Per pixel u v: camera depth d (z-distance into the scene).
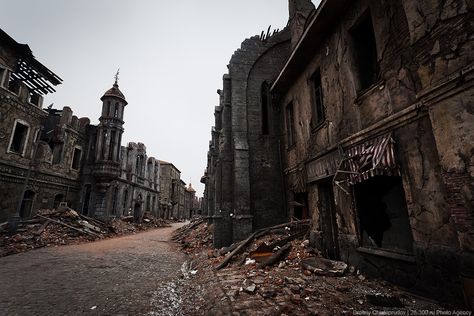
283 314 3.35
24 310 4.26
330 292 4.09
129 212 25.80
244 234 9.70
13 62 16.28
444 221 3.47
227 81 11.84
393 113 4.51
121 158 24.25
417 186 3.94
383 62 4.83
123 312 4.17
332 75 6.75
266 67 12.27
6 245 10.73
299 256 6.55
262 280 4.92
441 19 3.47
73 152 20.86
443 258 3.43
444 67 3.39
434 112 3.54
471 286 2.94
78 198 21.19
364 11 5.53
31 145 16.66
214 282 5.22
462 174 3.12
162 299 4.85
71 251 10.70
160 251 11.44
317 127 7.51
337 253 6.78
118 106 22.62
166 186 42.62
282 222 10.40
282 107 11.21
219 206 10.68
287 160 10.54
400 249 4.46
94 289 5.50
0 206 14.15
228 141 11.14
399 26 4.46
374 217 5.14
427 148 3.80
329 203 7.32
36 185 16.83
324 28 6.93
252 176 10.70
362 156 5.08
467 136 3.08
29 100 16.55
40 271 7.14
